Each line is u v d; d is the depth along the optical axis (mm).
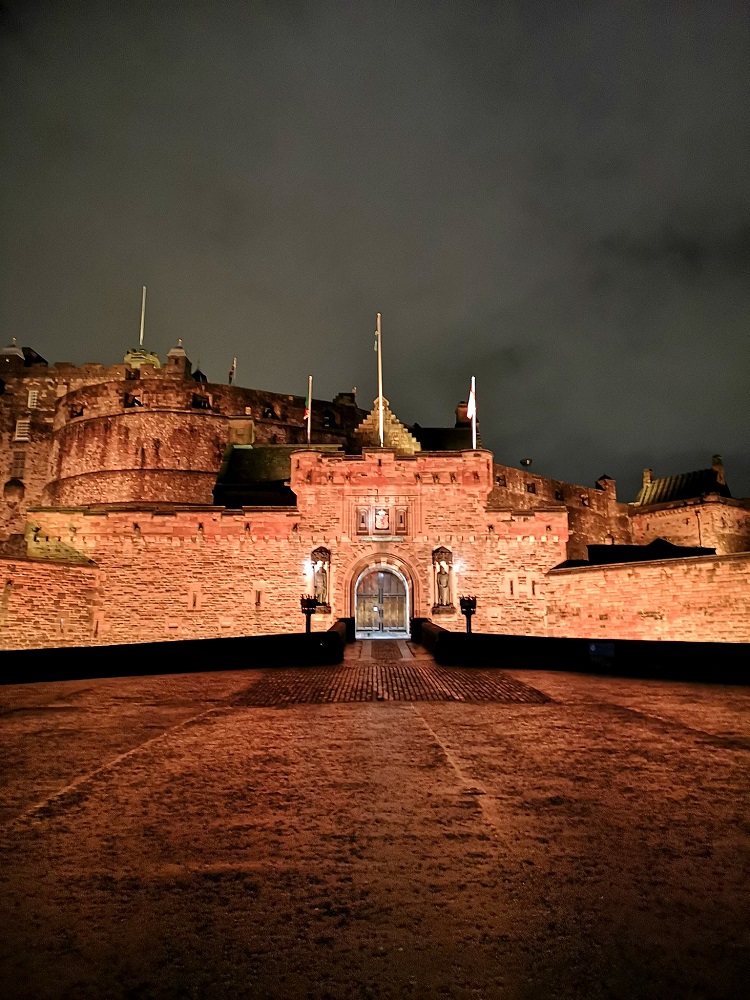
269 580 32906
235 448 47312
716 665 14000
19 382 65125
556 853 4465
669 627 27875
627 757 7062
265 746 7668
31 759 7094
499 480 59469
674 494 71438
